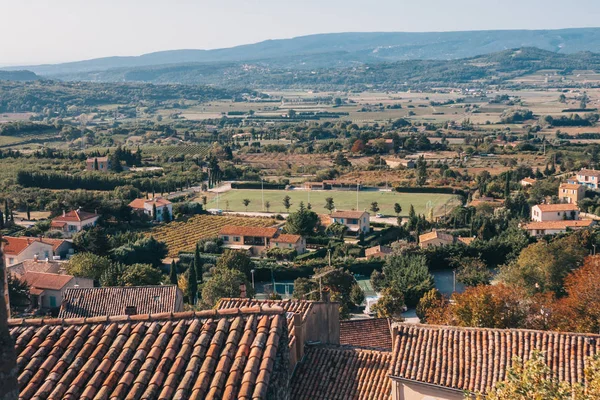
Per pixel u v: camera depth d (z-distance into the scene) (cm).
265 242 14450
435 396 3206
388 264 11044
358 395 3319
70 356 1647
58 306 8669
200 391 1509
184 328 1694
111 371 1588
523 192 19712
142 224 16450
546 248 9838
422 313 8419
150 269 9612
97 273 9906
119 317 1745
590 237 12362
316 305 3938
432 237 13700
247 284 8756
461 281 10588
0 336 1299
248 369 1559
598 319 5281
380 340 4562
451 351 3347
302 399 3322
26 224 15912
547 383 2409
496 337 3388
